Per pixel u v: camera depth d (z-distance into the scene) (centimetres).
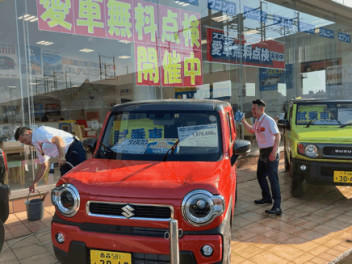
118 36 680
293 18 1099
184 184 248
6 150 539
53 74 643
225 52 894
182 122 335
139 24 713
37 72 616
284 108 1079
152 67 745
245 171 815
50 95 640
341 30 1341
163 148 319
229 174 293
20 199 528
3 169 322
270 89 1032
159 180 257
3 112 567
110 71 706
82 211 255
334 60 1309
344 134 528
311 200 563
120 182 257
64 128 661
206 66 852
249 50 959
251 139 928
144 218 243
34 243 402
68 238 257
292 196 584
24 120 599
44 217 498
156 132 333
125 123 347
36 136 410
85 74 688
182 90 804
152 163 300
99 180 264
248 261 342
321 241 392
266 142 487
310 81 1196
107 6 658
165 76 770
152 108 351
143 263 244
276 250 368
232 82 917
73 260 257
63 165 438
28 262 353
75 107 678
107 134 346
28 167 553
